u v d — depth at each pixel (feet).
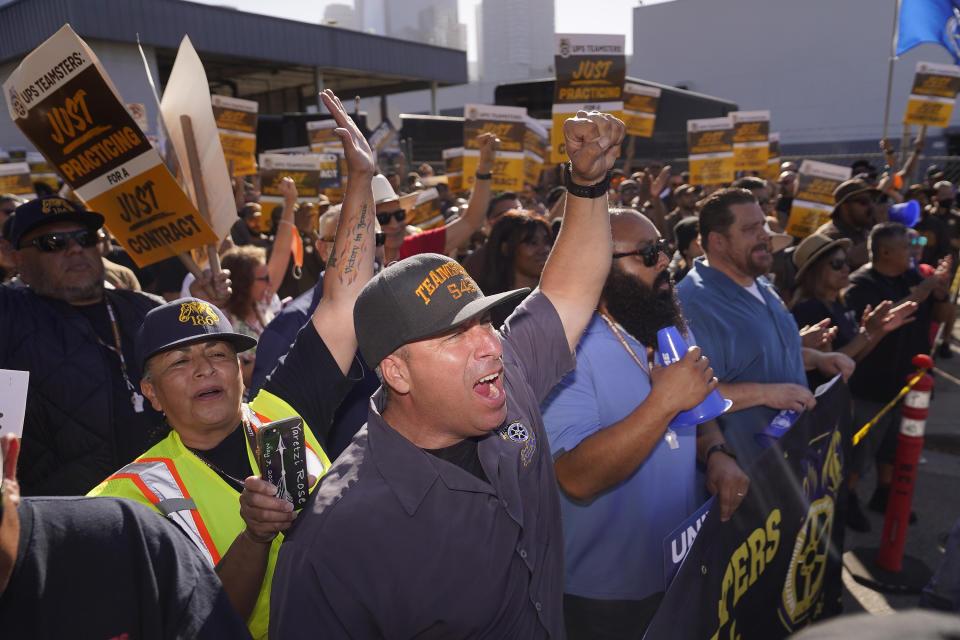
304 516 4.37
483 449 4.77
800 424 7.40
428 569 4.33
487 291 11.91
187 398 5.90
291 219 14.74
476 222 15.65
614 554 7.13
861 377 13.52
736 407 8.63
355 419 8.75
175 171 9.01
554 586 5.19
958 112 75.41
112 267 13.11
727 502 6.28
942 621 1.90
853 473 13.46
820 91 86.74
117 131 7.68
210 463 5.99
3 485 3.06
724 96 94.07
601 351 7.25
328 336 6.62
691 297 9.89
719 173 28.04
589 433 7.08
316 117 47.98
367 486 4.40
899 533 11.76
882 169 39.70
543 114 50.31
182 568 3.71
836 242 12.65
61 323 8.45
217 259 8.89
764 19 89.86
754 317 9.66
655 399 6.02
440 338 4.41
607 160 5.93
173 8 57.16
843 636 1.87
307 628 4.09
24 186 25.03
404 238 14.62
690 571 5.75
